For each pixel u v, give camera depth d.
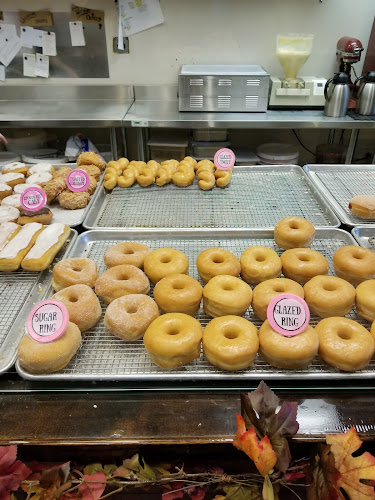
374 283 1.24
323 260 1.39
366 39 3.03
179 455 1.00
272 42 3.05
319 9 2.91
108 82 3.21
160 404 0.96
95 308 1.17
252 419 0.87
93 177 2.00
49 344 1.01
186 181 2.03
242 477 0.97
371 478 0.81
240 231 1.61
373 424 0.91
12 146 3.24
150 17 2.94
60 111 2.93
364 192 1.94
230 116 2.75
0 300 1.29
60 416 0.93
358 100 2.78
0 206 1.77
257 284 1.37
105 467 1.00
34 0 2.88
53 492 0.89
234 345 1.00
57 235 1.53
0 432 0.89
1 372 1.00
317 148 3.40
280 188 2.03
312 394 0.99
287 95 2.82
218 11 2.92
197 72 2.77
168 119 2.69
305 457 0.98
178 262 1.37
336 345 1.02
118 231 1.61
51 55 3.09
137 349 1.10
